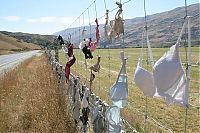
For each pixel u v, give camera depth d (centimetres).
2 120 901
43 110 895
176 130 709
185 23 256
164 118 791
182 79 260
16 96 1212
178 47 263
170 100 265
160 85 269
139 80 304
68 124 765
